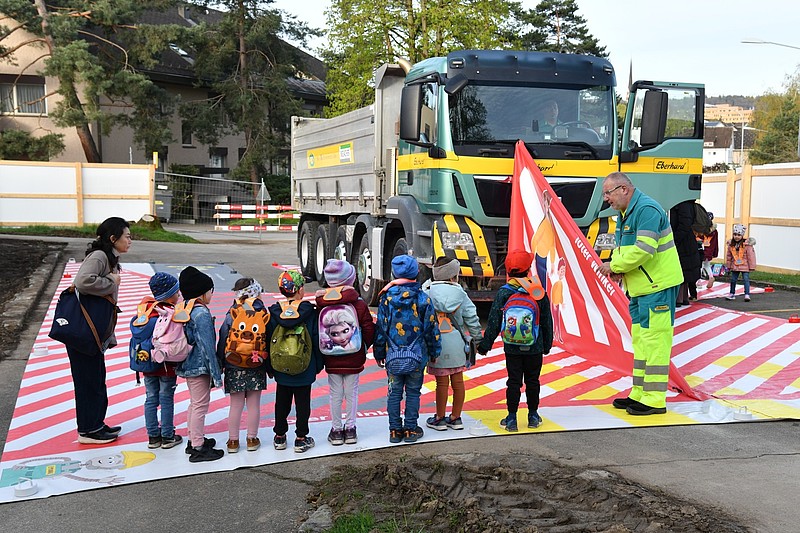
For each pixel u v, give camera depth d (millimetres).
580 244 8070
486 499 4785
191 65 43688
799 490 4957
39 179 26688
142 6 34812
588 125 9867
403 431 5902
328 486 5020
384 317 5836
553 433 6207
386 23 29703
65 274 15094
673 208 11781
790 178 16578
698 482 5098
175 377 5777
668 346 6699
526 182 8906
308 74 45656
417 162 10281
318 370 5723
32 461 5551
